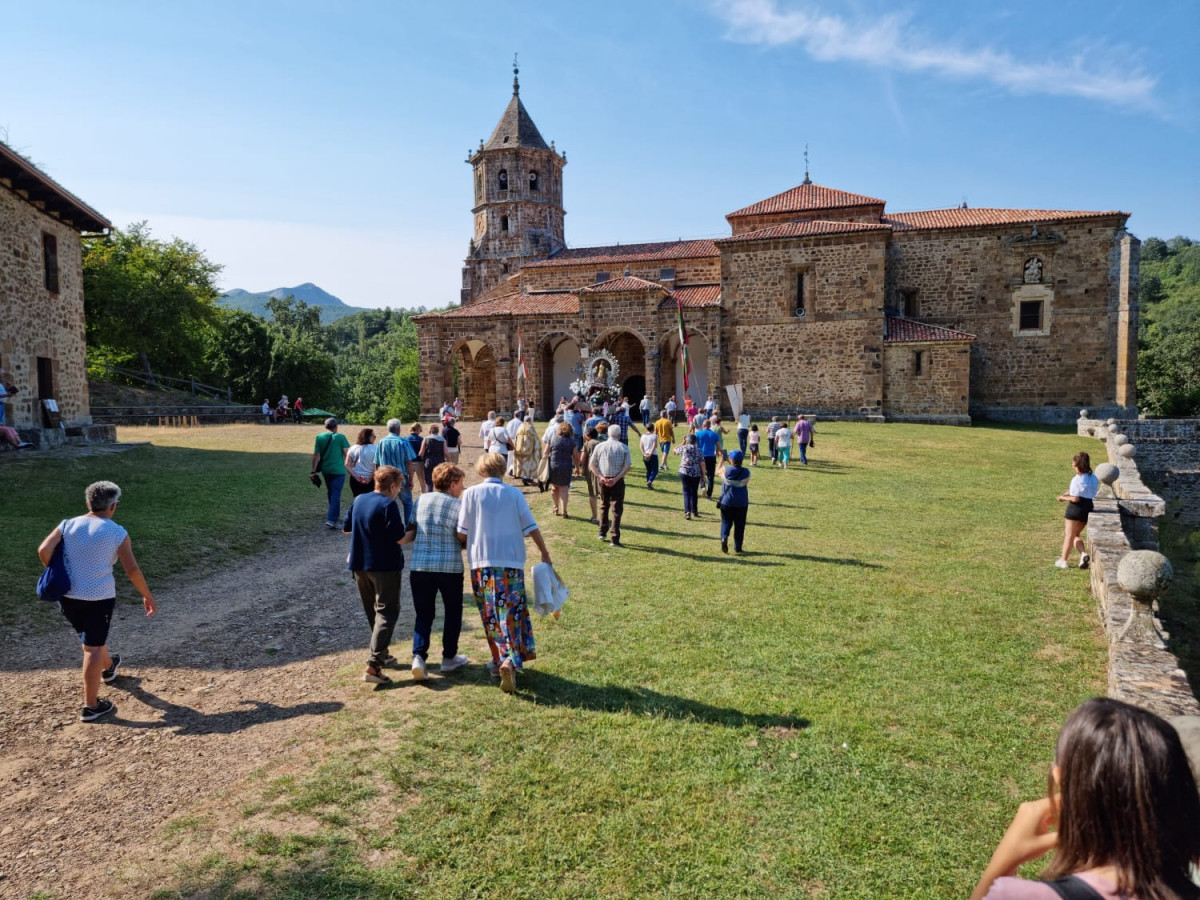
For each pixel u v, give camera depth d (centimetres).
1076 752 189
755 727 557
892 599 898
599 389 3759
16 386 1909
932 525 1384
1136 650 598
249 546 1181
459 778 484
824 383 3766
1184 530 2464
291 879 388
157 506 1342
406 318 18562
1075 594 926
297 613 866
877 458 2422
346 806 454
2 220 1852
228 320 6228
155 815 453
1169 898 172
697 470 1417
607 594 912
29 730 564
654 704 594
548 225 5144
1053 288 3878
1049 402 3916
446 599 652
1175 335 7125
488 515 616
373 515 637
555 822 439
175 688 646
